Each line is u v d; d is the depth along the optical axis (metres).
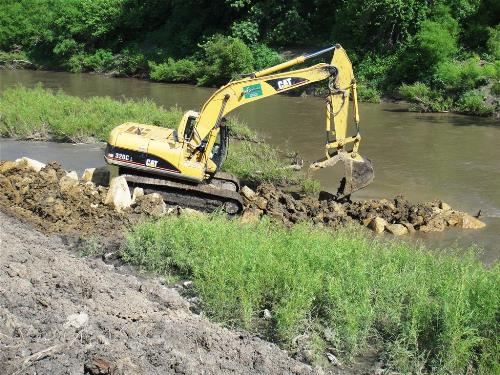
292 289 9.02
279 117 27.17
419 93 29.84
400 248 11.07
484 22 33.94
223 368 6.96
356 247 10.57
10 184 13.60
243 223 12.76
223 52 38.47
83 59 47.56
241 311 8.73
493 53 32.31
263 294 9.27
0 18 52.16
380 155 20.55
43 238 11.39
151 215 12.67
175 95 34.66
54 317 7.11
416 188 16.92
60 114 22.97
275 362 7.40
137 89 37.19
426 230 13.83
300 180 17.17
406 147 21.70
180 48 45.22
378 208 14.62
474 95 28.94
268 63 39.50
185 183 13.95
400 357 7.84
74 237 11.81
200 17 46.62
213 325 8.10
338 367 7.91
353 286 8.91
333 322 8.52
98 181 15.39
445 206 14.93
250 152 19.22
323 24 41.66
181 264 10.40
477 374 7.52
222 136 14.84
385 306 8.71
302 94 33.12
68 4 50.16
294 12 41.03
